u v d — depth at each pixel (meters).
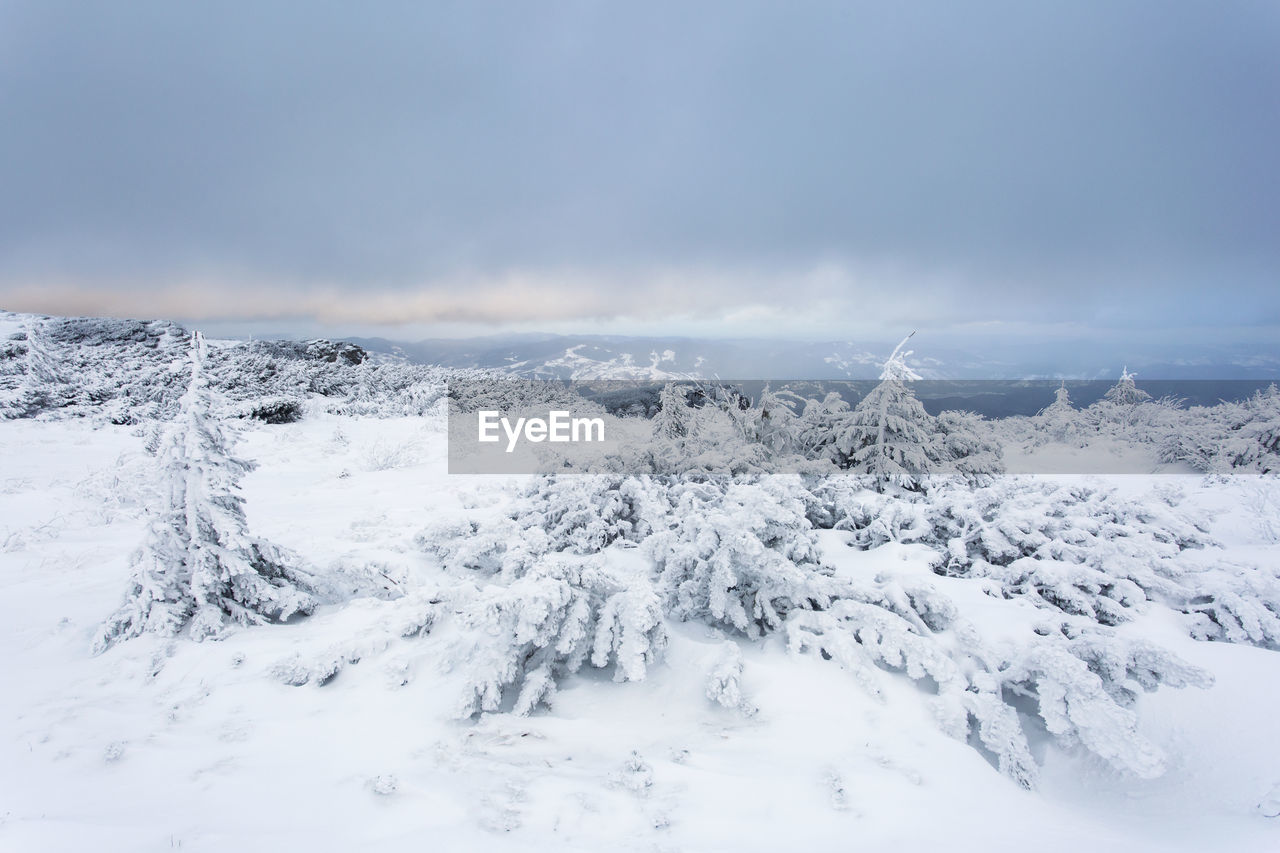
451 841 2.38
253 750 3.12
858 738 3.33
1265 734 3.30
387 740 3.29
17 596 5.04
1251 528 7.17
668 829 2.50
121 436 14.18
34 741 3.05
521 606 3.59
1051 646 3.52
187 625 4.50
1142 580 4.73
